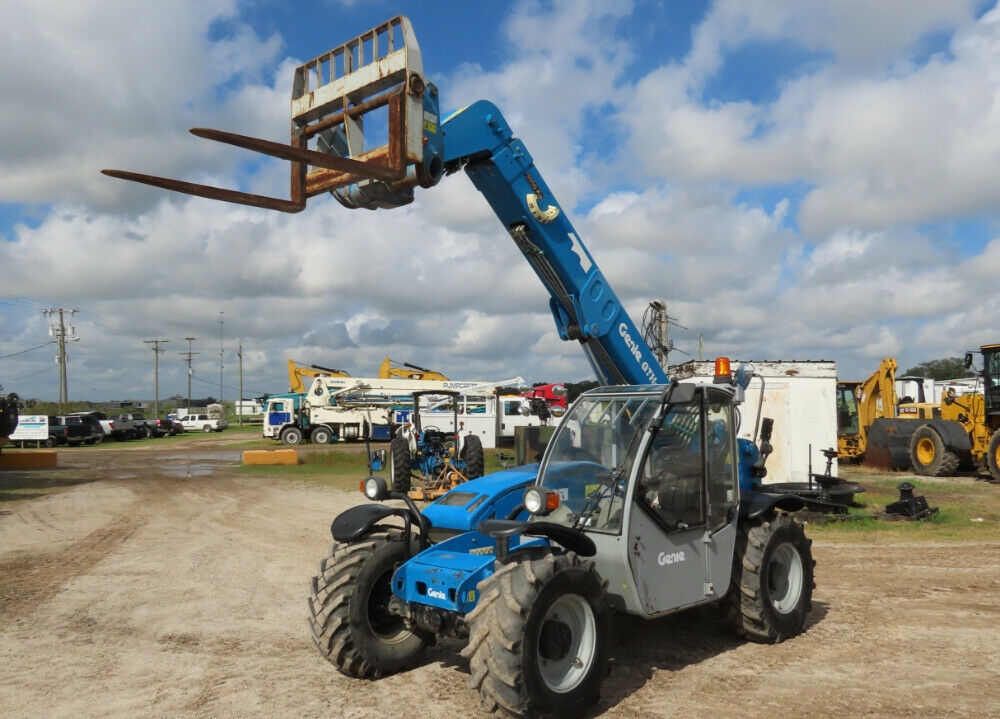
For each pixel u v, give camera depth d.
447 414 29.89
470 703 4.84
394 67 4.64
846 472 20.23
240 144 3.67
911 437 19.61
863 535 10.59
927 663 5.45
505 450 28.33
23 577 8.84
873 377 22.19
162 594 7.95
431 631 5.21
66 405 66.44
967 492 15.66
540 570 4.43
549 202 6.41
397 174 4.55
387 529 5.75
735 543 5.89
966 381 29.00
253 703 4.89
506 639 4.24
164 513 14.45
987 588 7.64
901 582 7.90
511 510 5.65
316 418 37.25
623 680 5.17
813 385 17.72
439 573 4.93
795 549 6.18
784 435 17.58
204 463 26.94
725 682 5.11
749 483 7.47
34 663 5.77
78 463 27.98
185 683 5.29
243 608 7.36
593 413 5.42
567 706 4.42
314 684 5.24
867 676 5.19
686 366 16.95
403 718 4.61
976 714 4.52
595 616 4.66
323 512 14.29
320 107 4.98
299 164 5.01
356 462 25.20
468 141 5.96
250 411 99.06
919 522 11.62
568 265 6.50
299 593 7.96
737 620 5.84
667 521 5.20
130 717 4.70
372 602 5.41
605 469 5.20
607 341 6.76
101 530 12.50
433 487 15.73
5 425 23.58
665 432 5.27
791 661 5.52
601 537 4.96
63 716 4.72
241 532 12.09
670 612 5.16
